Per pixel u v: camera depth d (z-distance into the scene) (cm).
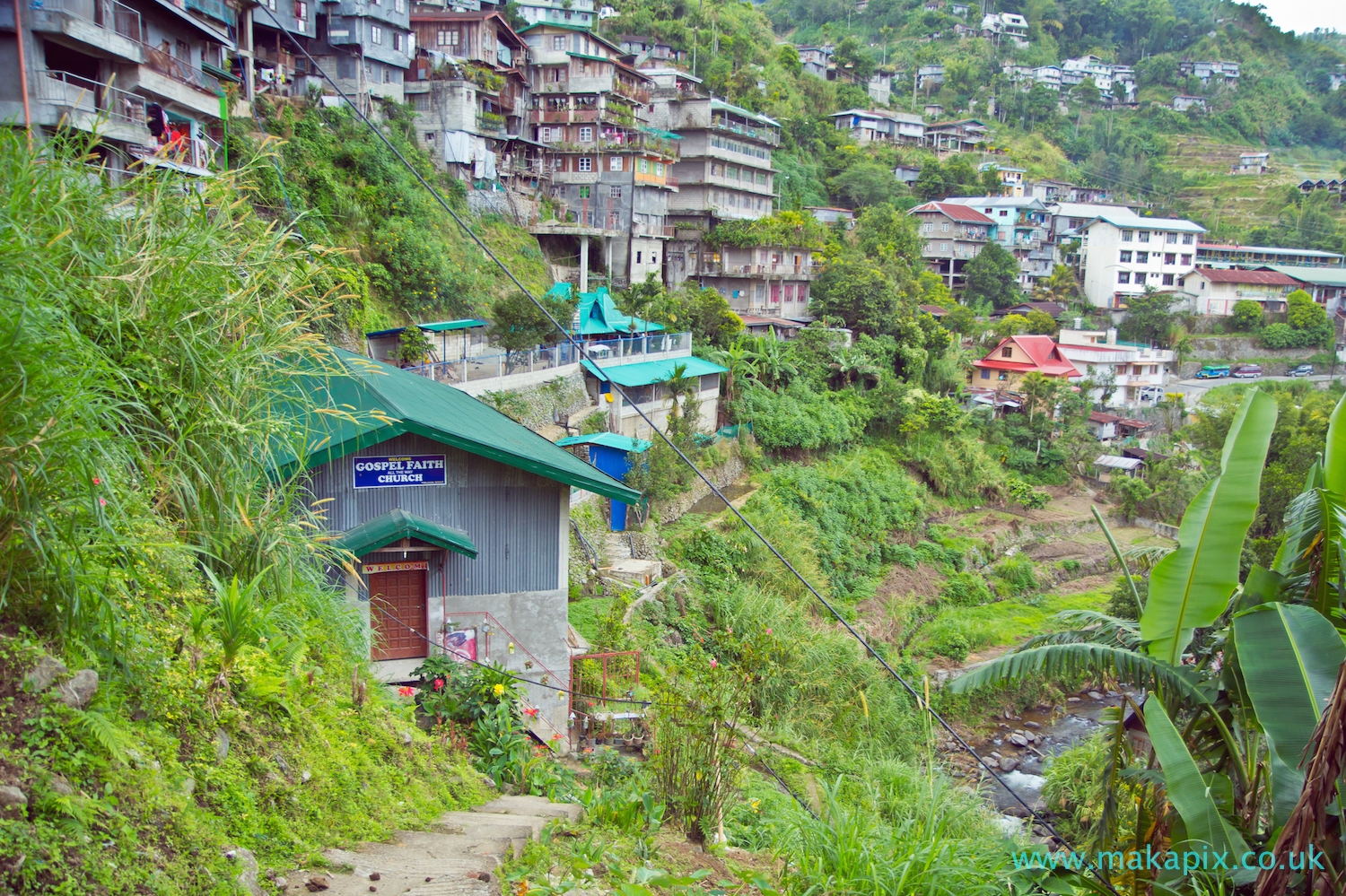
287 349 670
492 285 3975
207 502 582
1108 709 780
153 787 363
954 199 8600
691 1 8831
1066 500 4966
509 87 4928
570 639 1756
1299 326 7650
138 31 2217
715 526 3169
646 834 614
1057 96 12825
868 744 2000
